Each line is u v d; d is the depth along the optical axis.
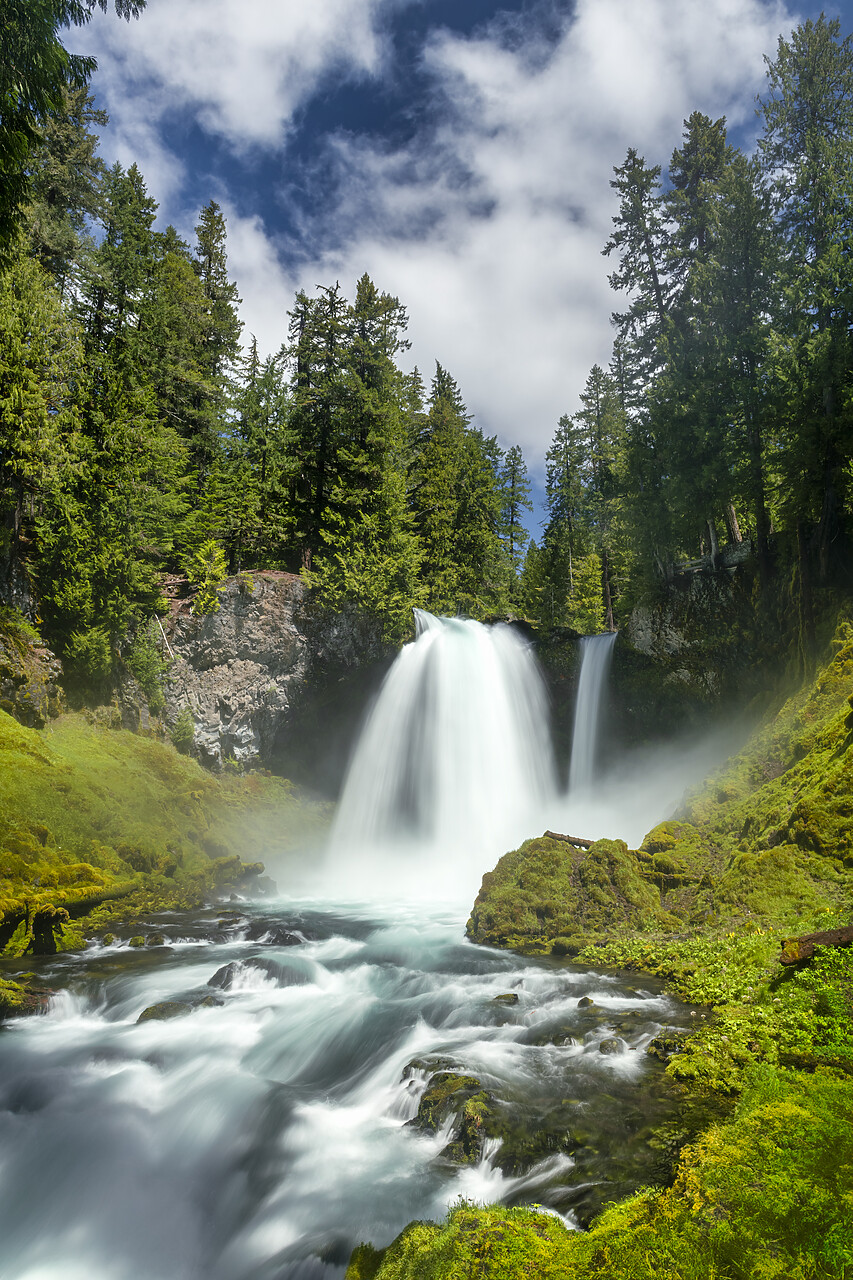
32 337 26.20
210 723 30.83
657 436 31.83
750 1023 8.48
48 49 10.83
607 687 34.25
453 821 31.19
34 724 23.64
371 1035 9.73
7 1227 7.11
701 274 28.41
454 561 48.00
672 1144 6.19
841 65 26.66
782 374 24.45
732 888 14.12
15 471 25.30
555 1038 8.98
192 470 39.00
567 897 15.75
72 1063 9.27
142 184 42.50
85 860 19.12
